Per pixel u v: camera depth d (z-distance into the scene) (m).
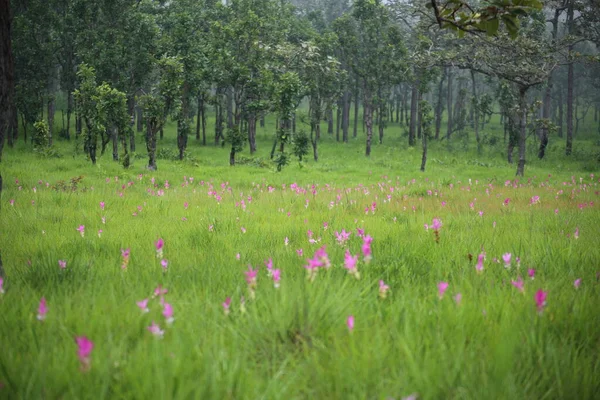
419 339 2.73
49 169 21.56
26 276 4.18
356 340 2.75
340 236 5.33
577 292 3.71
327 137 62.25
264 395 2.11
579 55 31.05
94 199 10.93
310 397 2.20
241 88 39.31
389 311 3.31
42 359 2.29
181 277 4.20
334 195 13.31
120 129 28.61
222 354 2.44
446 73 69.00
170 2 54.72
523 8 3.18
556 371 2.42
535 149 50.19
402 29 56.00
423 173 33.28
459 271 4.55
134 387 2.11
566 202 11.61
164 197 12.29
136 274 4.23
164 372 2.18
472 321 3.05
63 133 47.81
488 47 29.47
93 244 5.76
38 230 6.95
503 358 2.45
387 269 4.46
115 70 41.47
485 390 2.18
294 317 2.96
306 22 64.62
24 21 41.31
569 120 48.75
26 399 2.03
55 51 44.50
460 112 64.38
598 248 5.66
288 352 2.70
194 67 38.03
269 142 56.03
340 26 52.91
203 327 2.97
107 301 3.34
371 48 50.88
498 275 4.41
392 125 78.31
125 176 19.30
